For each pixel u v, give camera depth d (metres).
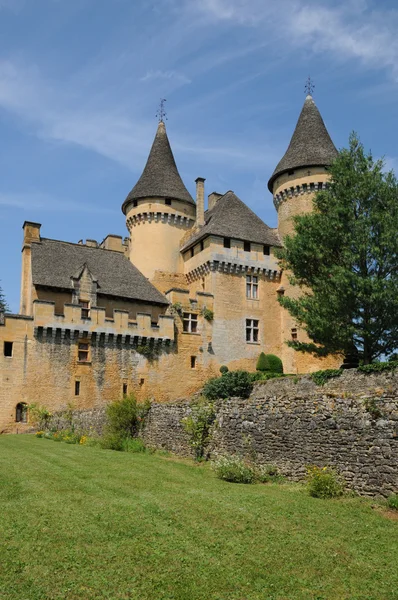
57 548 8.68
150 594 7.30
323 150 42.84
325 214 23.69
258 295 43.03
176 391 38.03
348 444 13.45
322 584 7.79
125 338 36.62
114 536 9.32
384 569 8.34
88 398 34.62
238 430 17.38
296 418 15.23
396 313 20.56
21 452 20.08
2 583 7.43
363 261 22.06
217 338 40.53
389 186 22.44
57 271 37.44
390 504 11.73
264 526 10.12
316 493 12.88
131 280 40.66
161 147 50.41
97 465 16.94
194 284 44.50
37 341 33.66
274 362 39.84
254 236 43.66
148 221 47.00
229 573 8.00
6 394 32.16
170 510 11.01
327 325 21.38
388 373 13.62
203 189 46.66
